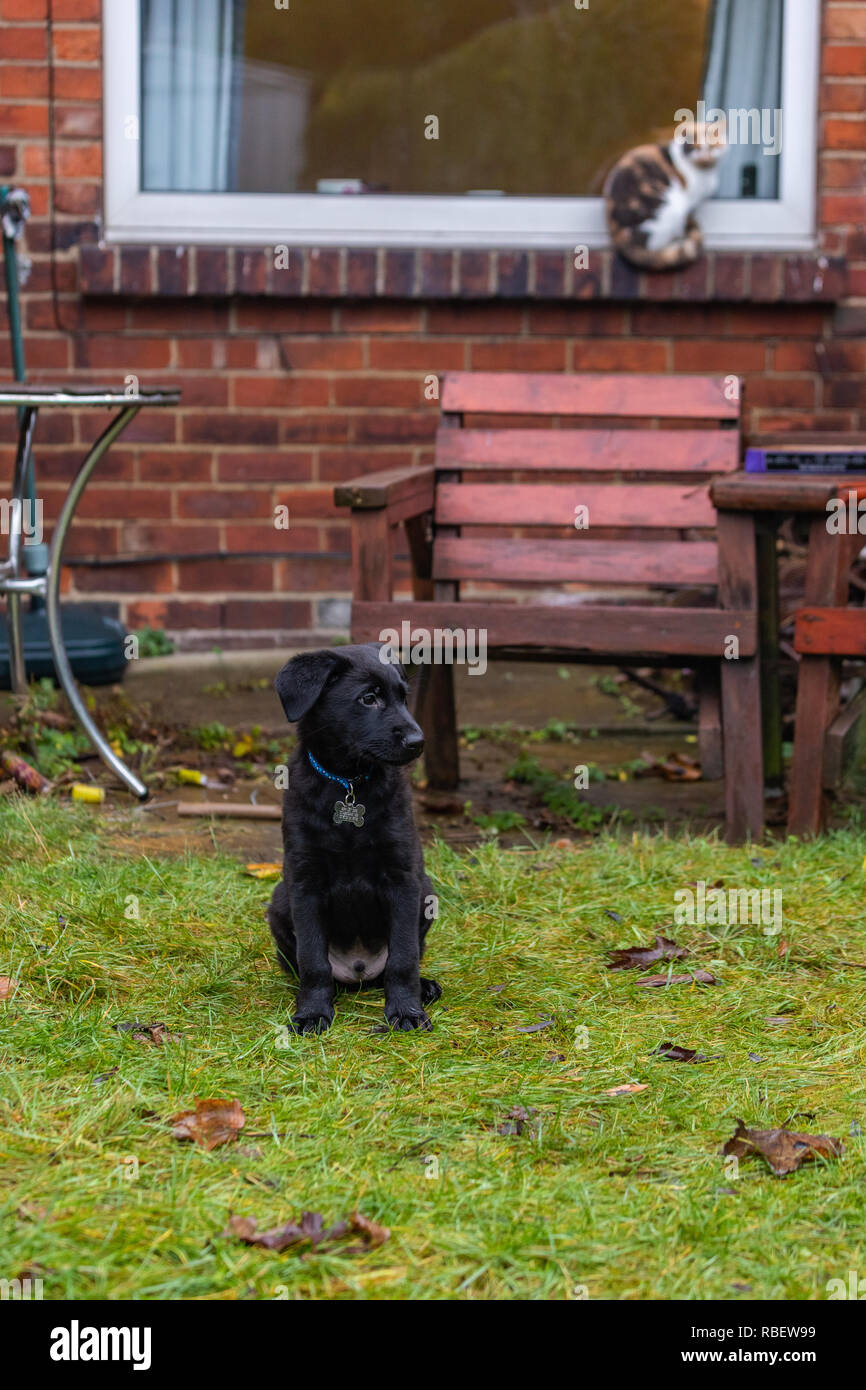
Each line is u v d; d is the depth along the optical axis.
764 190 8.95
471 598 9.11
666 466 6.33
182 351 8.84
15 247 8.01
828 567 5.61
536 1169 3.20
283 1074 3.66
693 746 7.50
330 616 9.09
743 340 8.92
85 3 8.50
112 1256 2.77
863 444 6.78
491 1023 4.08
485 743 7.51
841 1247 2.91
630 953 4.56
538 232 8.91
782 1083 3.65
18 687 6.65
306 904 4.19
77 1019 3.92
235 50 8.87
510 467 6.44
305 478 8.98
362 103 8.98
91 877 5.11
